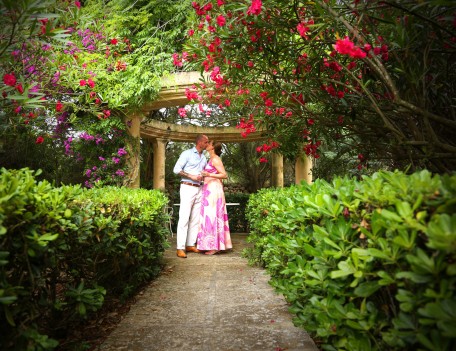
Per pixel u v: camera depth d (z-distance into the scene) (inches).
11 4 72.9
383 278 46.9
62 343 83.9
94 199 101.2
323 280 61.4
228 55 112.3
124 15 251.3
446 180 41.4
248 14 88.0
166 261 190.2
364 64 97.2
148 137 348.5
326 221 62.7
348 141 185.0
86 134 246.7
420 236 42.7
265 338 86.8
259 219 178.2
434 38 77.5
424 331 39.9
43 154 252.7
